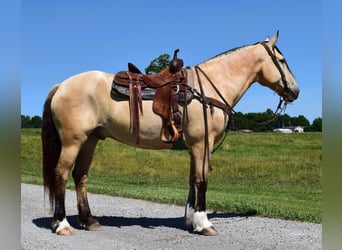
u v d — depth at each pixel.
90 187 12.28
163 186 14.24
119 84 5.68
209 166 5.80
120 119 5.70
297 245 5.25
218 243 5.35
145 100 5.69
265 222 6.70
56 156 5.87
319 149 25.52
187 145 5.84
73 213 7.66
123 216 7.38
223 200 9.76
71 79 5.82
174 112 5.61
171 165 20.59
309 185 15.27
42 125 5.93
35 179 14.79
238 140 29.31
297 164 19.78
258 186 14.92
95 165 20.75
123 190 11.69
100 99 5.70
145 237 5.67
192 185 6.18
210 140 5.80
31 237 5.62
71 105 5.68
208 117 5.74
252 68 6.20
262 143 28.23
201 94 5.72
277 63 6.25
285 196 11.51
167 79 5.72
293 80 6.40
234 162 20.80
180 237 5.67
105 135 6.05
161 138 5.70
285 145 27.48
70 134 5.68
